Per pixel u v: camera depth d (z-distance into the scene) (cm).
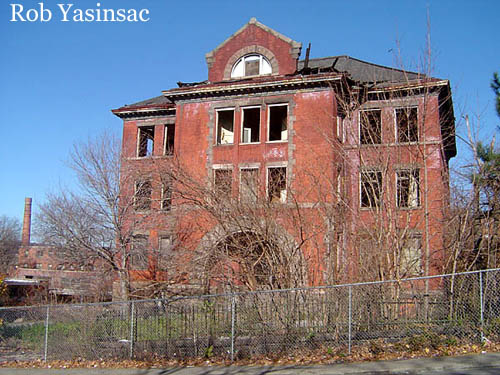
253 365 1113
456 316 1212
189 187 2031
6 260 5850
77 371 1177
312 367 1053
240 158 2702
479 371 955
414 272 1652
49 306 1368
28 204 6303
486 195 1623
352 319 1230
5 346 1464
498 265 1562
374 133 1862
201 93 2827
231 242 1861
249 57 2964
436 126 2195
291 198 1972
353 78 2738
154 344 1262
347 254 1669
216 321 1253
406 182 1906
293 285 1623
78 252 2636
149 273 2591
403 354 1102
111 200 2617
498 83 1625
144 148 3278
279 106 2747
